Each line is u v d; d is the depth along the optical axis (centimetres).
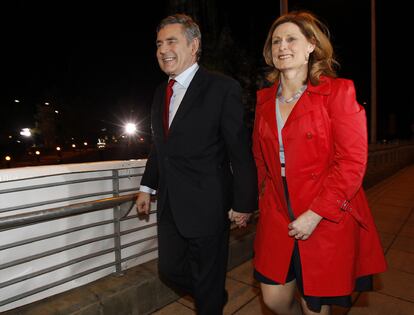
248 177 196
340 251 178
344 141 168
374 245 191
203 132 198
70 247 249
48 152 5281
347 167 168
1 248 215
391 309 288
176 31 202
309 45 184
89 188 262
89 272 263
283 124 186
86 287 261
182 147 202
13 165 3709
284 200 188
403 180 970
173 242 221
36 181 231
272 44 190
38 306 234
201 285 210
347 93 171
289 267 192
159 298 284
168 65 205
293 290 201
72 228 253
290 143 179
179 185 206
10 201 220
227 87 197
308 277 181
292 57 182
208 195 202
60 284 247
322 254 179
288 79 187
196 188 203
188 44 204
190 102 200
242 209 199
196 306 217
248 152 198
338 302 185
